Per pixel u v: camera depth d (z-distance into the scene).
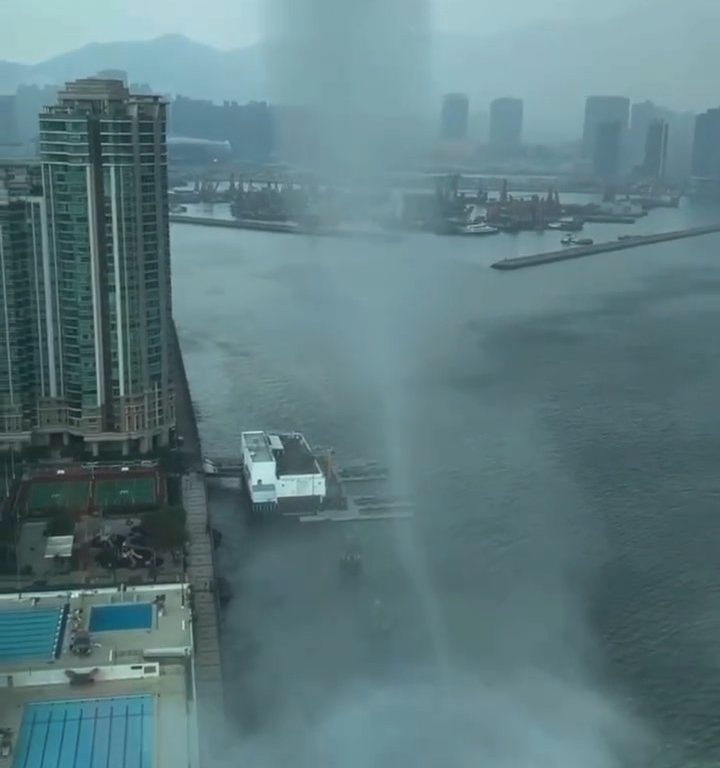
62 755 121.81
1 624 149.25
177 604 157.12
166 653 141.88
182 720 129.38
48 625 149.25
